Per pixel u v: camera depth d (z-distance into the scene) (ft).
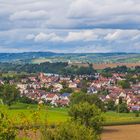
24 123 136.46
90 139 203.72
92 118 416.26
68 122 211.41
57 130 197.88
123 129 514.27
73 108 424.05
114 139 428.15
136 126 548.31
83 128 208.74
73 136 198.08
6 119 125.08
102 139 426.10
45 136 189.26
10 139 123.54
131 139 428.97
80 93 624.18
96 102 610.24
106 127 533.14
